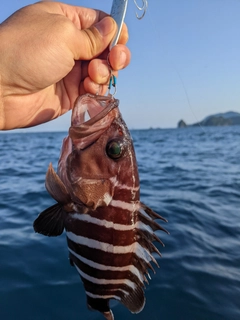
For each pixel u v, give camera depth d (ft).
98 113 0.77
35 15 0.86
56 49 0.84
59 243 1.89
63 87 1.12
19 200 2.84
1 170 4.66
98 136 0.77
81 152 0.76
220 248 1.87
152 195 3.09
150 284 1.50
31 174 4.29
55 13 0.90
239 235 2.07
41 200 2.83
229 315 1.32
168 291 1.45
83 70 1.13
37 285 1.48
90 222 0.76
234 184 3.66
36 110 1.05
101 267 0.77
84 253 0.77
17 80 0.88
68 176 0.77
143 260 0.77
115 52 0.89
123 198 0.76
